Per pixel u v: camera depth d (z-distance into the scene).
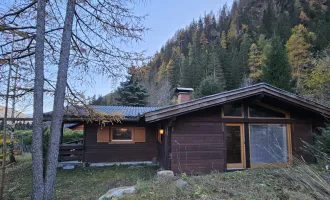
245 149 7.34
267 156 7.43
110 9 5.03
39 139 4.09
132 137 9.99
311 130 7.87
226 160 7.11
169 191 3.71
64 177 7.13
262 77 15.95
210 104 6.75
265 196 3.45
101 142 9.58
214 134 7.17
